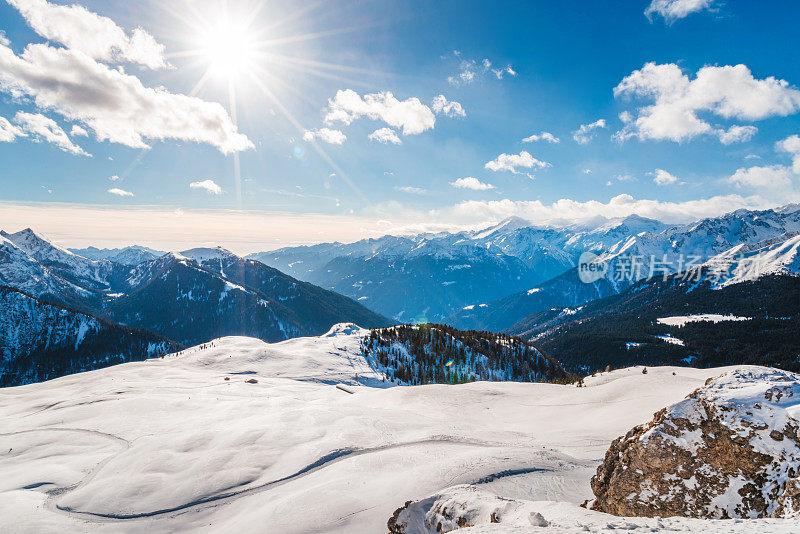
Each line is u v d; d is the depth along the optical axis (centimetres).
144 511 2767
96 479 3475
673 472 1265
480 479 2191
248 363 13112
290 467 3108
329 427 3897
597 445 2917
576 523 954
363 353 15838
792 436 1133
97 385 10425
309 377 12038
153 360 14962
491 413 4600
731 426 1222
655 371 5384
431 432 3538
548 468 2347
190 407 6681
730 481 1171
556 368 19338
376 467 2770
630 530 816
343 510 2169
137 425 5547
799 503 973
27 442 5212
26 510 2917
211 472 3203
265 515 2309
